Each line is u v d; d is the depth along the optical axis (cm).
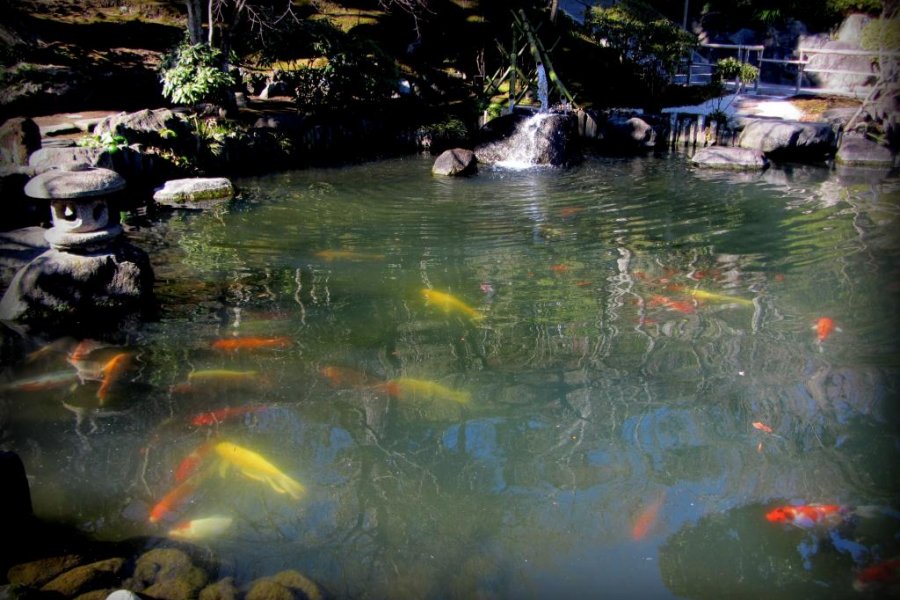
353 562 273
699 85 1490
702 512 297
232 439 353
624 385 400
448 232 693
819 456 333
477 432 358
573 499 307
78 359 440
